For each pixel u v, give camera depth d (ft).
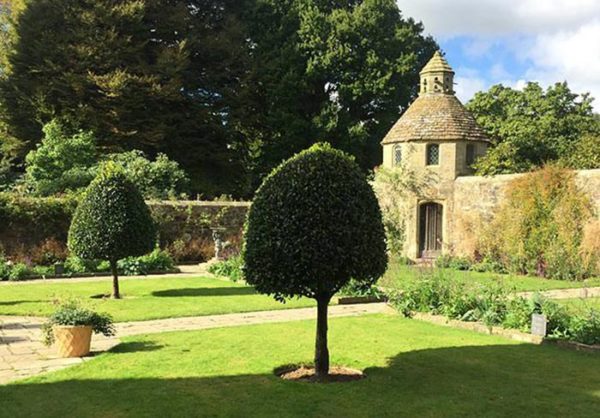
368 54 107.96
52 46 86.94
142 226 41.91
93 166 77.77
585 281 53.11
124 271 57.93
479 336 28.19
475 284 35.63
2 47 102.12
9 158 97.50
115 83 84.07
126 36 89.15
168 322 32.32
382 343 26.53
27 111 88.43
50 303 38.37
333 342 26.71
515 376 21.27
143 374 21.26
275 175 21.13
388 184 82.17
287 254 19.93
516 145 92.38
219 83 104.99
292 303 38.65
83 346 24.38
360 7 110.93
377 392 19.33
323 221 19.92
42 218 64.13
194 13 106.32
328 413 17.34
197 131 101.24
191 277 55.47
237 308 36.81
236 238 74.59
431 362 23.25
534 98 113.60
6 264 54.90
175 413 17.29
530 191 63.52
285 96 105.40
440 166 78.84
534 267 61.41
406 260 69.41
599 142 77.87
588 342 25.93
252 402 18.28
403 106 114.62
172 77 91.61
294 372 22.27
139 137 91.25
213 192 102.94
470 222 73.36
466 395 19.04
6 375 21.45
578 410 17.65
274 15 113.50
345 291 40.45
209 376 21.07
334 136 106.63
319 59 106.11
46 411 17.44
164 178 80.89
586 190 58.70
